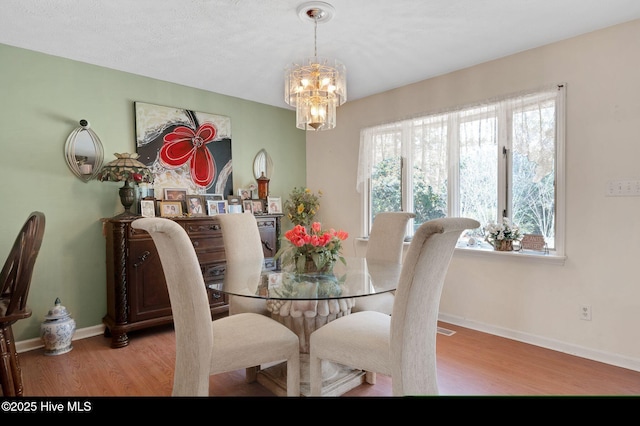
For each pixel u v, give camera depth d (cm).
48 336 257
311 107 218
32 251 180
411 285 150
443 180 328
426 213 346
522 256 274
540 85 268
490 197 302
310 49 272
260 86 359
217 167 377
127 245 278
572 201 255
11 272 194
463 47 270
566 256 257
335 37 253
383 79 338
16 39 253
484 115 300
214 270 326
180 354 161
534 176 274
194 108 361
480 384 212
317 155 455
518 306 281
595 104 244
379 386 214
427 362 166
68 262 288
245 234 279
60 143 284
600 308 243
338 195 430
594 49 244
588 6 214
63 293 286
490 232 289
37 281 274
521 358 248
